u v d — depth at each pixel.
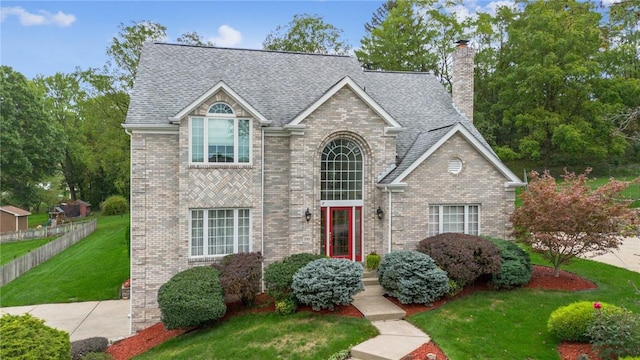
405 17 44.19
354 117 17.48
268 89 18.95
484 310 13.38
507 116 38.62
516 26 41.84
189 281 13.78
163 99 16.83
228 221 16.45
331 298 13.54
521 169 44.19
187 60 19.14
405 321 13.20
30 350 9.64
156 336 14.42
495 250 15.27
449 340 11.47
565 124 35.19
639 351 9.24
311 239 17.06
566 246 15.34
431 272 14.05
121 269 24.81
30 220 58.56
